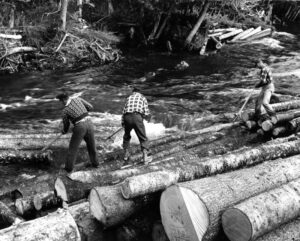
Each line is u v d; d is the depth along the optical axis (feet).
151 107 38.37
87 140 21.63
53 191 18.07
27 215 17.85
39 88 47.21
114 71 56.24
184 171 16.02
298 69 53.78
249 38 78.74
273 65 56.95
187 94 43.70
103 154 23.80
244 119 28.96
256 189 14.47
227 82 48.83
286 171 16.02
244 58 63.16
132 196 14.25
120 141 27.68
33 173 23.79
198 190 13.10
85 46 61.36
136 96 22.43
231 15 84.74
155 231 14.29
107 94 44.24
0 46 54.34
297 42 76.13
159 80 51.08
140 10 72.33
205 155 24.03
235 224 12.51
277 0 97.71
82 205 16.37
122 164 22.62
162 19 74.54
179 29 71.87
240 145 26.53
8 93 44.93
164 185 15.05
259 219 12.48
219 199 13.17
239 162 18.31
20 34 58.49
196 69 57.00
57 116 36.50
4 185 21.94
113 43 69.77
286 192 14.11
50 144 24.38
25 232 12.05
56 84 49.08
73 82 50.08
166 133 30.86
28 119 35.35
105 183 17.58
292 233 13.92
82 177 17.31
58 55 58.39
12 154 24.67
